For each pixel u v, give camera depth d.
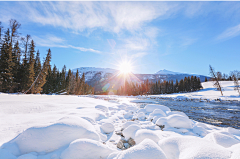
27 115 4.82
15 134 3.02
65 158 2.25
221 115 10.22
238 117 9.39
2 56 21.77
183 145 2.43
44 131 2.72
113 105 12.59
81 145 2.38
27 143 2.52
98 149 2.44
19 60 27.41
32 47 29.73
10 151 2.29
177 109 13.92
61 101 10.52
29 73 27.30
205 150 1.99
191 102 23.12
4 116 4.42
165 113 7.30
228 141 2.80
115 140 3.83
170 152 2.47
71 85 53.84
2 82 21.55
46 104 7.47
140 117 7.24
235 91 33.22
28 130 2.74
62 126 2.87
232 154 1.84
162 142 2.81
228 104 18.30
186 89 68.50
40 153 2.48
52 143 2.61
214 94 33.50
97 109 7.72
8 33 21.52
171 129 4.76
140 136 3.38
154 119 6.16
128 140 3.66
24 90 26.41
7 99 8.41
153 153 2.06
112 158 2.27
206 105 17.66
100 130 4.30
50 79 43.19
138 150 2.12
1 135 2.88
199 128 4.59
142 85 90.38
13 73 25.25
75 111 6.19
